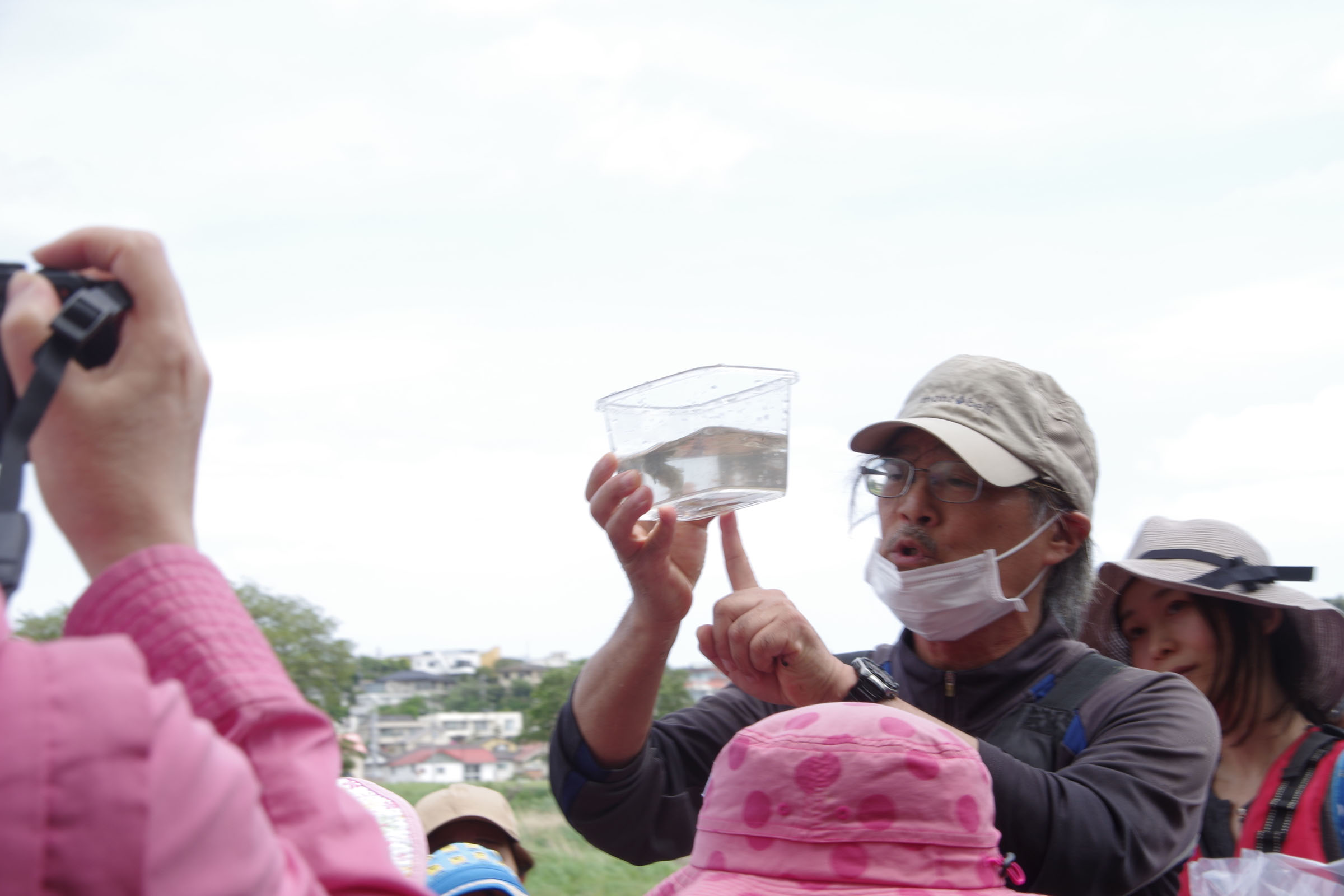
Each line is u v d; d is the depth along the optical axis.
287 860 0.89
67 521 1.00
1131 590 3.20
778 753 1.57
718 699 2.69
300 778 0.97
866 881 1.48
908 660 2.62
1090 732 2.27
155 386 1.01
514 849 2.92
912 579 2.47
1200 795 2.19
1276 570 3.02
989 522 2.47
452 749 71.44
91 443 0.98
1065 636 2.54
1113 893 2.02
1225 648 3.03
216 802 0.80
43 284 0.99
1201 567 3.09
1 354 0.99
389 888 0.97
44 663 0.75
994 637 2.51
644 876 5.68
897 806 1.51
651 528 2.24
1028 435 2.52
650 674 2.30
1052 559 2.57
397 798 2.08
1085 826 1.97
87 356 1.02
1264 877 2.20
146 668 0.95
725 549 2.44
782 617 2.22
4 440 0.91
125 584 0.98
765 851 1.53
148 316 1.01
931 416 2.57
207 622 0.99
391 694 103.50
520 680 100.25
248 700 0.97
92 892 0.69
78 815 0.70
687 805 2.52
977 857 1.53
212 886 0.78
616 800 2.37
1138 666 3.18
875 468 2.64
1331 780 2.68
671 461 2.00
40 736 0.71
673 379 1.99
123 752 0.73
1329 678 2.95
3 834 0.68
